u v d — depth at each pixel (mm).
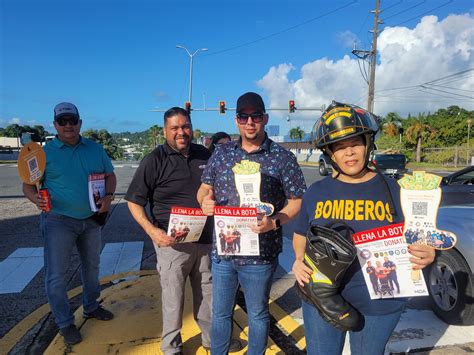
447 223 3389
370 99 25656
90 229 3242
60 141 3131
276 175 2359
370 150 1809
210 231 2834
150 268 4992
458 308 3195
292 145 62750
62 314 3020
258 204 2229
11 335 3271
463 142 48062
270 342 3139
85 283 3361
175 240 2646
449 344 3002
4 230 7172
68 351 2955
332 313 1726
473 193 5512
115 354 2920
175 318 2758
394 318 1771
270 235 2377
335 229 1817
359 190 1814
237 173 2244
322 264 1716
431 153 38750
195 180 2832
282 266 5039
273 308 3781
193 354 2930
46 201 2887
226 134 5918
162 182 2787
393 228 1698
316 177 20156
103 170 3326
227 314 2467
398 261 1693
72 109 3096
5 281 4551
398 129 48812
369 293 1740
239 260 2334
